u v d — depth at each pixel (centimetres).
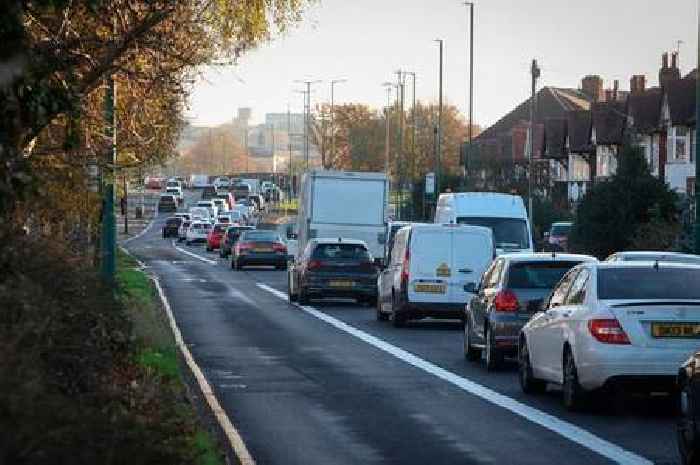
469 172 13050
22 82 1630
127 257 9712
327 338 4438
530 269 3441
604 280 2653
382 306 5219
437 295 4812
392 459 2142
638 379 2530
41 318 1467
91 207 2902
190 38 3262
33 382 1125
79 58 2741
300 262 6253
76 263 1989
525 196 12519
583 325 2598
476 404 2798
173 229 16125
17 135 1697
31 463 1064
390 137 19962
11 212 1733
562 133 16012
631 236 7575
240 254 9569
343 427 2481
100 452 1149
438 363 3647
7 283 1510
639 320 2542
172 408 1841
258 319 5288
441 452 2206
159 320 4478
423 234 4850
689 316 2547
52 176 2392
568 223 10025
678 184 11444
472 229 4869
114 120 3259
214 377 3278
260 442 2309
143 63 3244
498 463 2097
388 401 2847
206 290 7219
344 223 7344
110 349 2000
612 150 14025
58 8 1748
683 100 11531
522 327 3191
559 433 2397
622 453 2175
